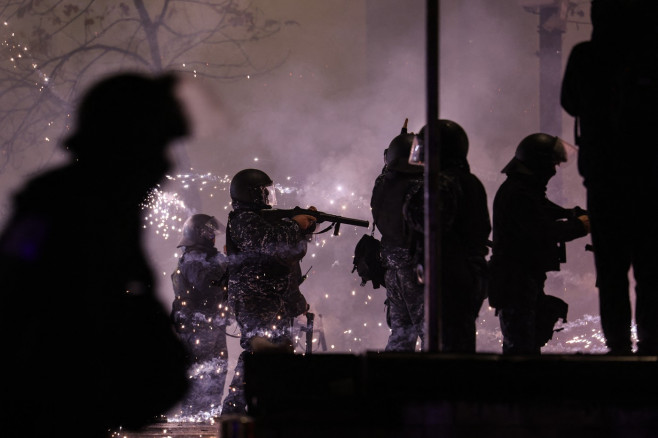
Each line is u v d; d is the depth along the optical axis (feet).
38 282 16.79
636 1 29.22
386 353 17.80
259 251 53.57
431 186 21.42
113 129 18.24
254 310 53.36
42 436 16.43
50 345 16.65
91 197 17.65
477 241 39.68
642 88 28.78
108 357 17.16
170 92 18.58
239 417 16.72
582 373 17.90
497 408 17.70
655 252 28.37
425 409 17.57
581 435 17.85
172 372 18.20
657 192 28.40
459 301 38.78
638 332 28.71
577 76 30.73
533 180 47.85
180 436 48.24
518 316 47.03
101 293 17.26
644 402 18.02
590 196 29.96
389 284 46.60
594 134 29.86
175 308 66.23
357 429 17.49
